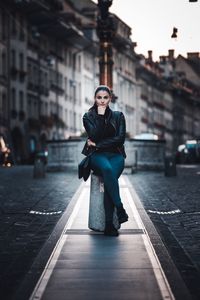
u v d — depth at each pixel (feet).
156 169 110.93
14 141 222.07
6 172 110.22
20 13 225.15
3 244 30.04
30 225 36.52
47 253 26.91
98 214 32.35
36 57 240.73
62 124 267.39
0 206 46.85
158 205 47.16
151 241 29.63
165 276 22.54
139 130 352.90
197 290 20.86
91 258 25.70
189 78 486.79
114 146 31.35
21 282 22.13
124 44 315.17
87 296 20.02
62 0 276.82
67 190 62.03
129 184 70.18
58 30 250.78
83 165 31.50
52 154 110.63
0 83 209.26
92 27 298.15
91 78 308.81
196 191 60.34
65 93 272.51
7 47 209.97
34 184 72.49
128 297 19.86
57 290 20.72
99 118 31.32
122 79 320.29
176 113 458.09
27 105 232.12
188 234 32.91
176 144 455.22
